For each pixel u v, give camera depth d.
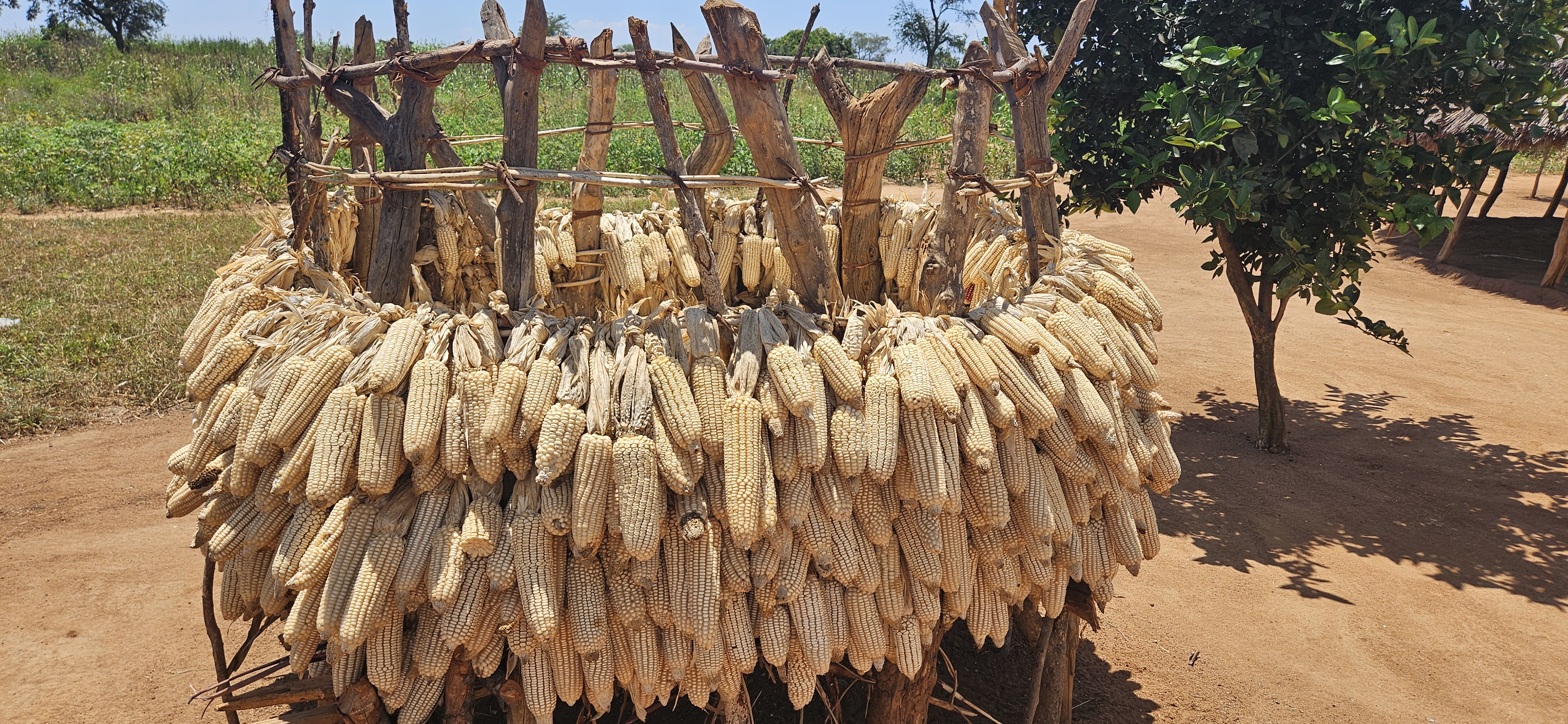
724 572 3.43
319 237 4.18
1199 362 11.60
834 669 4.16
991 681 5.22
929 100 29.34
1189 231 20.66
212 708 4.87
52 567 6.14
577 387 3.27
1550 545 6.92
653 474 3.18
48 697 4.88
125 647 5.36
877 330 3.71
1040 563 3.88
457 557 3.15
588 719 3.65
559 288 5.59
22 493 7.10
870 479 3.53
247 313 3.70
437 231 4.79
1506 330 13.18
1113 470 4.00
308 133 4.35
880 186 4.42
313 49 4.68
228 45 44.56
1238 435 9.20
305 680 3.47
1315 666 5.43
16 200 17.83
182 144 21.59
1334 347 12.25
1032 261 4.16
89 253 13.73
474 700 3.60
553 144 24.02
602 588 3.34
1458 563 6.66
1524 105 6.65
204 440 3.44
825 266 3.90
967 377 3.60
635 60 3.47
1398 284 16.33
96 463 7.64
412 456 3.06
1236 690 5.20
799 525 3.35
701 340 3.46
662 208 6.20
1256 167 6.59
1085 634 5.73
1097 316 4.01
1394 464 8.48
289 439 3.17
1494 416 9.71
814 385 3.41
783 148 3.75
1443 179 6.79
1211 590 6.29
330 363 3.26
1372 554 6.80
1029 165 4.57
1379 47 6.64
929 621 3.69
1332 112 6.24
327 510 3.32
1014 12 4.99
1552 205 21.83
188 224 16.42
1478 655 5.54
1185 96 6.55
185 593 5.95
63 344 9.59
